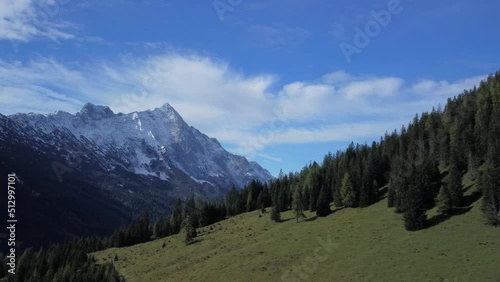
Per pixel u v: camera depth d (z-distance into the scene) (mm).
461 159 134125
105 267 135375
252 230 152625
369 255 98188
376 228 116000
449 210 111062
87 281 126250
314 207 155875
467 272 79000
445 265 83875
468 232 97000
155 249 162875
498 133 124625
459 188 111938
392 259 92625
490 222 97562
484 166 121875
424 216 107000
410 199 109188
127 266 143500
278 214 156250
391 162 157500
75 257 151500
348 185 146125
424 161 131250
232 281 101938
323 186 151125
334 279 89812
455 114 164250
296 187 165250
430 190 121875
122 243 187750
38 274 143250
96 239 198500
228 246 137625
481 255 84812
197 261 127938
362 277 87250
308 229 133625
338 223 130750
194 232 163750
